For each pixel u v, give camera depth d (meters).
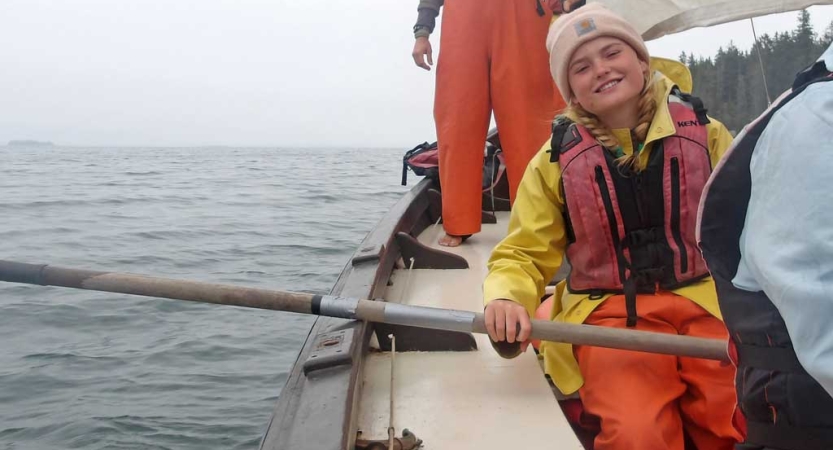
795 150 0.85
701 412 1.73
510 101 3.15
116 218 15.30
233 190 25.00
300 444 1.36
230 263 9.98
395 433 1.64
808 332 0.81
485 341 2.19
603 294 1.91
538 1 3.11
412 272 2.88
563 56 1.88
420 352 2.09
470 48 3.16
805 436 0.94
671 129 1.80
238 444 4.14
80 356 5.68
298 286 8.44
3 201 18.91
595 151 1.85
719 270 1.03
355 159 85.44
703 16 2.55
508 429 1.66
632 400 1.68
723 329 1.80
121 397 4.85
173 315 6.90
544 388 1.86
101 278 1.88
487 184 4.22
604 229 1.85
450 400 1.80
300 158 89.69
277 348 5.95
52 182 29.58
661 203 1.83
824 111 0.84
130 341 6.10
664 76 1.92
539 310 2.24
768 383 0.96
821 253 0.80
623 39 1.84
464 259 2.94
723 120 2.35
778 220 0.85
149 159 79.62
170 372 5.34
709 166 1.83
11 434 4.26
